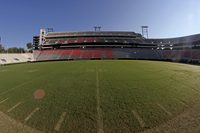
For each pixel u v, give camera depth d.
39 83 14.75
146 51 67.69
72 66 31.19
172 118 6.98
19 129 6.33
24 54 65.06
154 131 6.00
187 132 5.84
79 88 12.34
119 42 75.06
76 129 6.28
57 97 10.22
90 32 85.94
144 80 14.89
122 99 9.48
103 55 64.69
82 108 8.29
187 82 14.04
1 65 46.56
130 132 6.00
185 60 54.84
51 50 70.06
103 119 7.04
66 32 86.06
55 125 6.61
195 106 8.33
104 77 16.88
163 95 10.16
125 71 21.78
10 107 8.80
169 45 72.38
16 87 13.49
